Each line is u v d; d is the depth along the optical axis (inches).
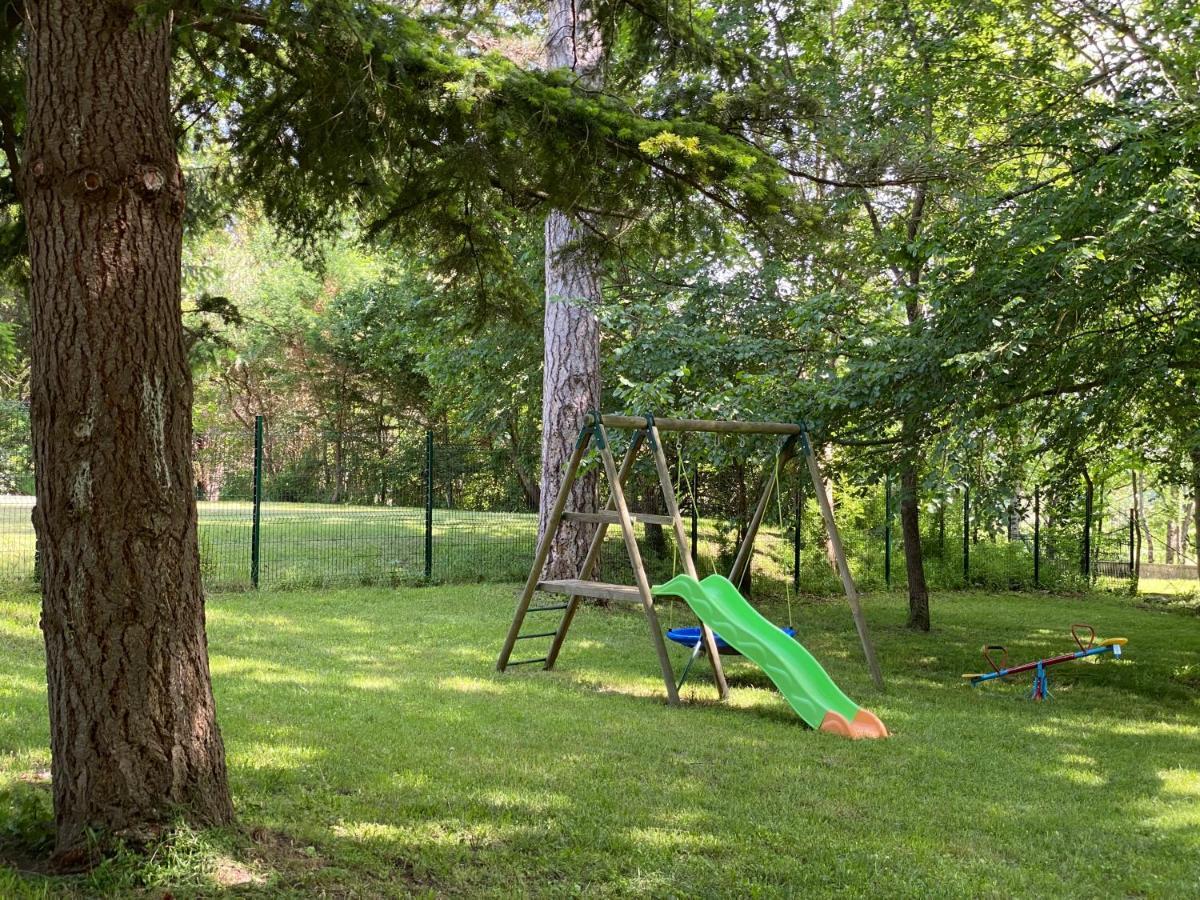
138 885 136.5
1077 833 195.9
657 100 215.2
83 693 141.1
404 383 1181.7
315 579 547.8
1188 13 356.2
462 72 178.5
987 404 357.7
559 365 548.7
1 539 517.3
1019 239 341.7
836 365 414.0
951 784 229.8
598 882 155.9
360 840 164.6
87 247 138.3
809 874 163.3
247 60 201.2
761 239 231.6
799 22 518.6
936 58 460.8
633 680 346.9
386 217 227.6
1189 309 338.0
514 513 674.2
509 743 238.5
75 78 138.9
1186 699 385.1
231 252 1157.1
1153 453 471.8
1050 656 484.7
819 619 609.6
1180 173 308.8
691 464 589.3
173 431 145.9
